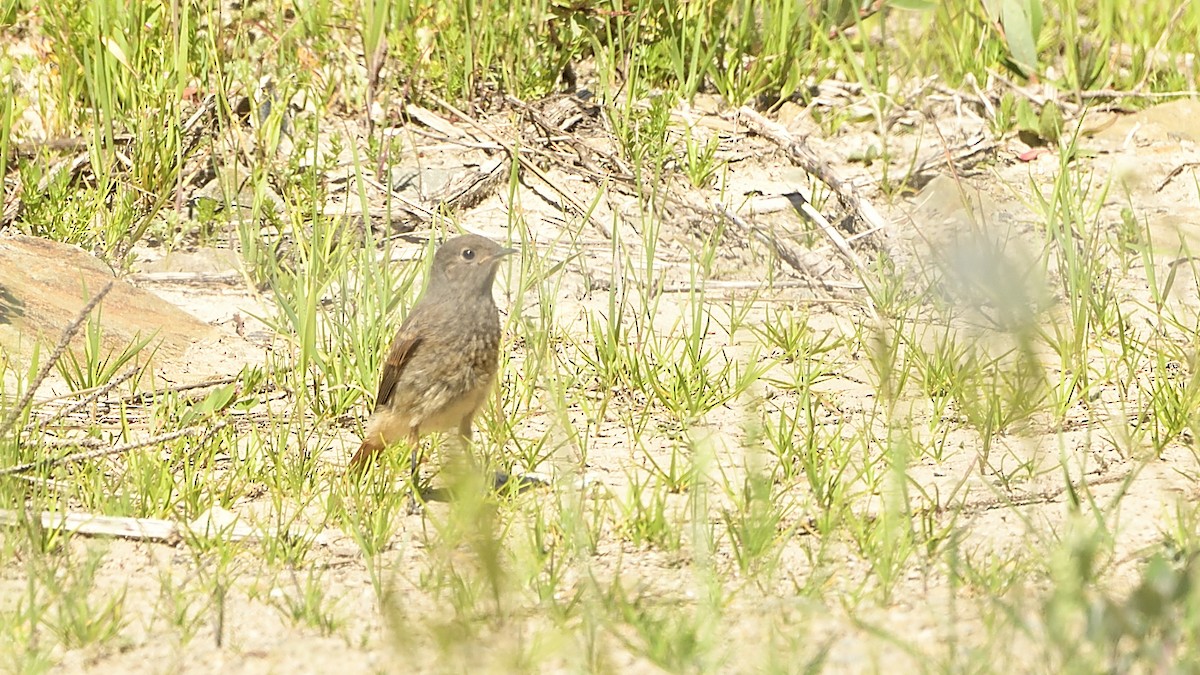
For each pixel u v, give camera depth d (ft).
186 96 51.98
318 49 53.78
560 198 49.78
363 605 26.61
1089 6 62.49
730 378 39.65
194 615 26.03
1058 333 38.24
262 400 38.09
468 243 32.91
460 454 31.53
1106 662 23.00
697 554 26.37
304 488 32.07
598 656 23.24
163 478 30.81
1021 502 30.99
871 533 28.50
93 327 40.73
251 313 43.39
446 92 53.98
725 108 55.21
